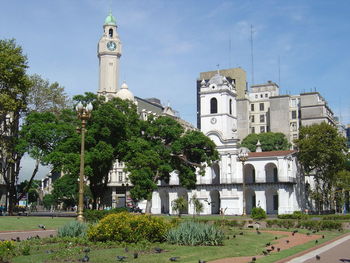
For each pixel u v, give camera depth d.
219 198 87.38
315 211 90.81
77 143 49.97
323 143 79.31
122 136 53.66
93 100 54.78
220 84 87.38
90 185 55.19
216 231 23.86
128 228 22.88
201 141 60.84
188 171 62.09
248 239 27.50
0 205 72.62
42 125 54.81
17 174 64.88
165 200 92.44
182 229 23.59
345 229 39.47
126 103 58.25
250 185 80.06
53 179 130.25
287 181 77.88
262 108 134.88
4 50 56.69
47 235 29.95
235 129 87.75
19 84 57.34
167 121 61.31
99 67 127.06
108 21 127.25
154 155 52.53
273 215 73.62
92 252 19.48
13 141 61.38
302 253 20.64
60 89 68.25
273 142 111.00
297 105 124.88
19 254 18.48
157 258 17.77
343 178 82.25
